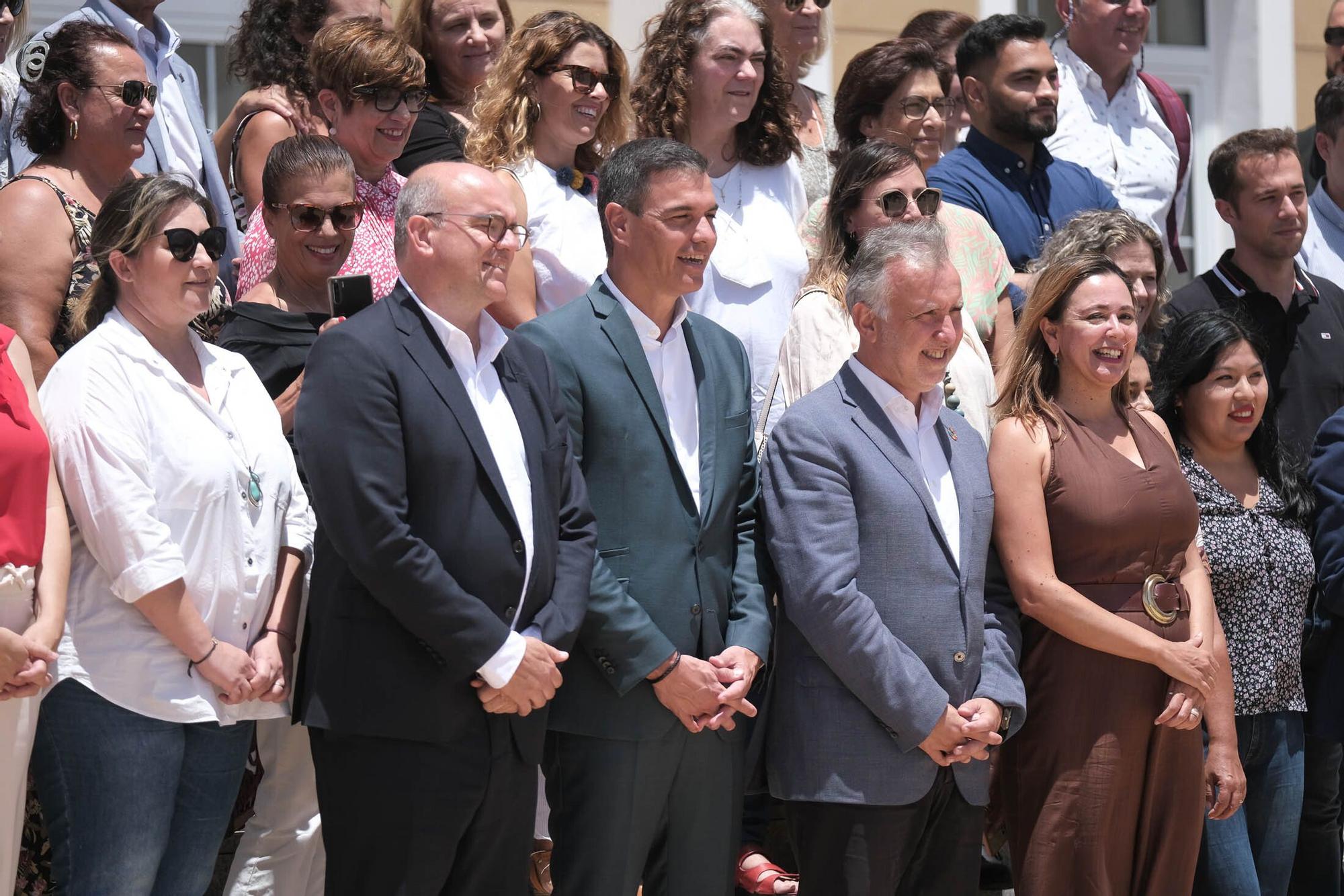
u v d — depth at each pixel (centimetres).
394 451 564
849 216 762
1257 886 735
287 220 709
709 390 656
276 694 608
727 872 645
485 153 812
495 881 592
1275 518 777
